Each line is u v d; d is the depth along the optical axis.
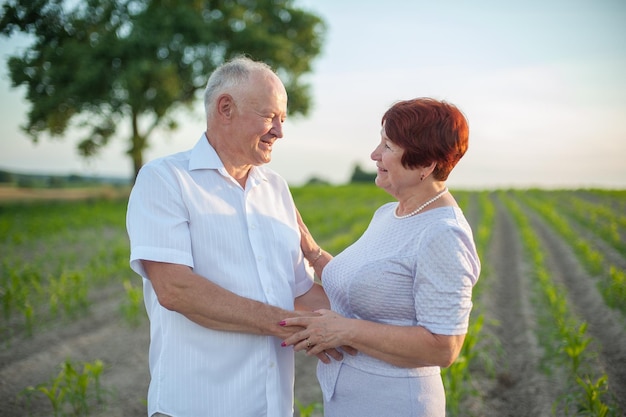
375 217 2.66
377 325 2.27
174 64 27.73
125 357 6.17
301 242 2.96
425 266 2.16
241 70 2.45
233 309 2.31
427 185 2.32
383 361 2.36
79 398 4.82
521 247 14.48
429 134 2.19
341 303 2.52
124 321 7.31
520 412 4.97
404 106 2.24
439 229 2.15
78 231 16.11
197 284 2.29
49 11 27.39
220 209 2.48
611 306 7.70
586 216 21.91
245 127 2.44
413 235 2.28
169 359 2.41
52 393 4.59
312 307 2.85
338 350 2.47
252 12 31.97
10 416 4.77
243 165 2.60
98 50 27.19
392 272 2.28
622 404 4.83
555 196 36.00
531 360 6.03
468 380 5.16
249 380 2.43
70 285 8.36
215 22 29.08
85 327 7.14
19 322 7.19
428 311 2.16
